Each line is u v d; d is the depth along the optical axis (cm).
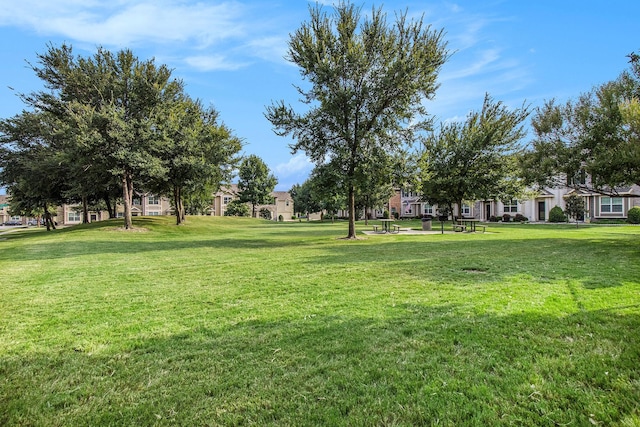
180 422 230
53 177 2602
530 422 220
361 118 1656
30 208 3697
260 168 5584
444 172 2580
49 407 250
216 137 2778
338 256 1020
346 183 1612
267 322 422
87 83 2166
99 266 881
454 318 418
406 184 1688
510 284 596
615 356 307
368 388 266
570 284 585
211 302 519
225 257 1040
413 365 300
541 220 3669
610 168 1137
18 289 617
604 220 3169
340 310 464
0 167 2730
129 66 2253
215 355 331
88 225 2691
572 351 319
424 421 226
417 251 1116
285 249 1255
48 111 2373
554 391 254
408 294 542
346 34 1609
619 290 535
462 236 1773
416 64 1559
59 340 374
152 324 422
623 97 1192
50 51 2188
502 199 2516
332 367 301
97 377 293
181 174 2392
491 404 241
